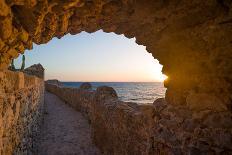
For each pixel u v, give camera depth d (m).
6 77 3.23
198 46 2.94
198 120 2.91
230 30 2.53
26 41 3.18
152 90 81.94
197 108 2.96
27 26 2.88
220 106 2.74
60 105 18.25
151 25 3.32
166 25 3.17
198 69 3.00
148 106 4.24
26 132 5.31
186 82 3.18
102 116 7.91
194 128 2.91
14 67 9.22
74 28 3.52
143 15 3.07
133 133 4.99
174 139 3.18
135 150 4.83
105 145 7.44
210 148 2.71
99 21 3.39
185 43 3.12
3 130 3.12
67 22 3.19
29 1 2.42
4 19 2.50
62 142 8.88
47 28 3.14
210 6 2.62
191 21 2.91
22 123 4.66
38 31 3.06
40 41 3.46
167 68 3.59
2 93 3.02
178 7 2.79
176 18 2.98
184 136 3.02
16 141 4.05
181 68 3.27
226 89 2.71
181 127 3.10
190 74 3.12
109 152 6.93
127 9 3.04
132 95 54.78
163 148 3.42
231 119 2.62
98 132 8.36
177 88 3.35
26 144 5.31
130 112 5.39
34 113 7.40
